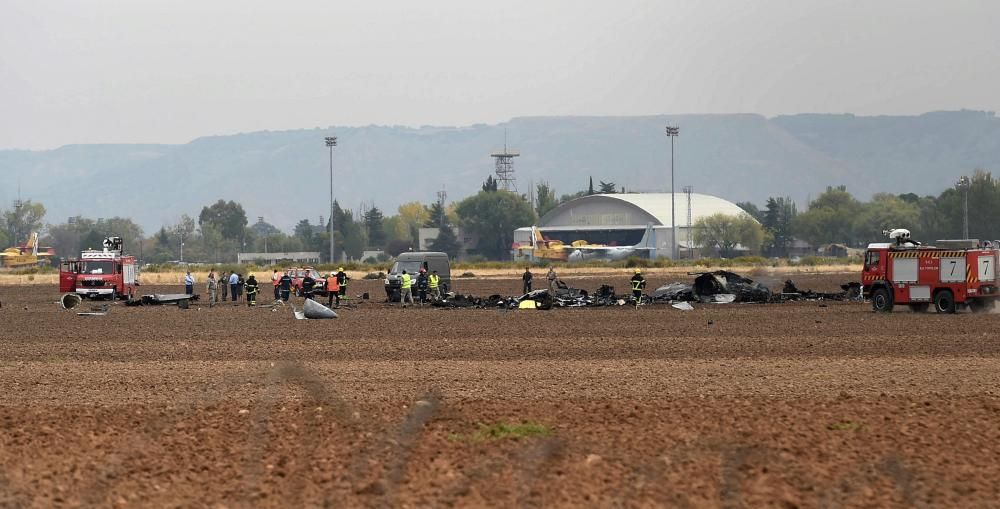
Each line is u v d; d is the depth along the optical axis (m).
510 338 157.38
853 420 80.00
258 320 198.12
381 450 70.12
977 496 57.84
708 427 77.19
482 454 68.56
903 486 59.69
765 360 126.06
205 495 59.44
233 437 75.50
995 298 197.88
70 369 121.44
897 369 115.75
